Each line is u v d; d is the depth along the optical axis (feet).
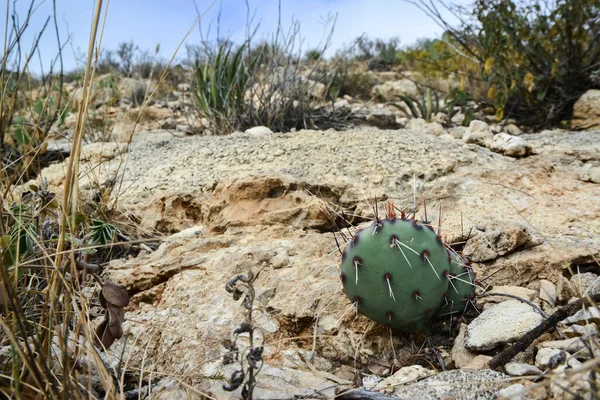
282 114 5.52
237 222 2.61
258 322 1.90
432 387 1.52
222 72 5.64
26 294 1.65
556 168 3.02
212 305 2.00
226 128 5.42
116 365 1.69
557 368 1.41
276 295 2.02
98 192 2.85
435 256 1.75
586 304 1.59
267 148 3.29
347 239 2.17
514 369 1.55
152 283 2.26
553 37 5.80
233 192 2.69
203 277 2.17
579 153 3.25
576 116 5.67
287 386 1.55
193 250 2.38
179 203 2.86
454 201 2.60
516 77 5.96
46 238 1.74
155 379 1.73
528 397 1.41
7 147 3.37
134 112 6.38
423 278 1.74
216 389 1.54
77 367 1.46
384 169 2.81
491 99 6.32
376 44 16.70
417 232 1.76
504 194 2.64
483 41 5.96
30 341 1.51
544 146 3.56
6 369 1.47
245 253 2.24
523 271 2.07
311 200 2.61
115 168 3.46
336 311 1.92
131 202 2.90
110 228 2.11
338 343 1.85
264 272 2.16
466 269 1.87
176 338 1.86
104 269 2.34
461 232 2.25
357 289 1.77
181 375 1.55
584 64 5.90
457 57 6.89
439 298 1.76
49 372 1.29
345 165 2.89
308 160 3.02
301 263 2.18
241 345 1.79
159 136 5.45
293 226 2.56
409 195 2.64
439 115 6.69
